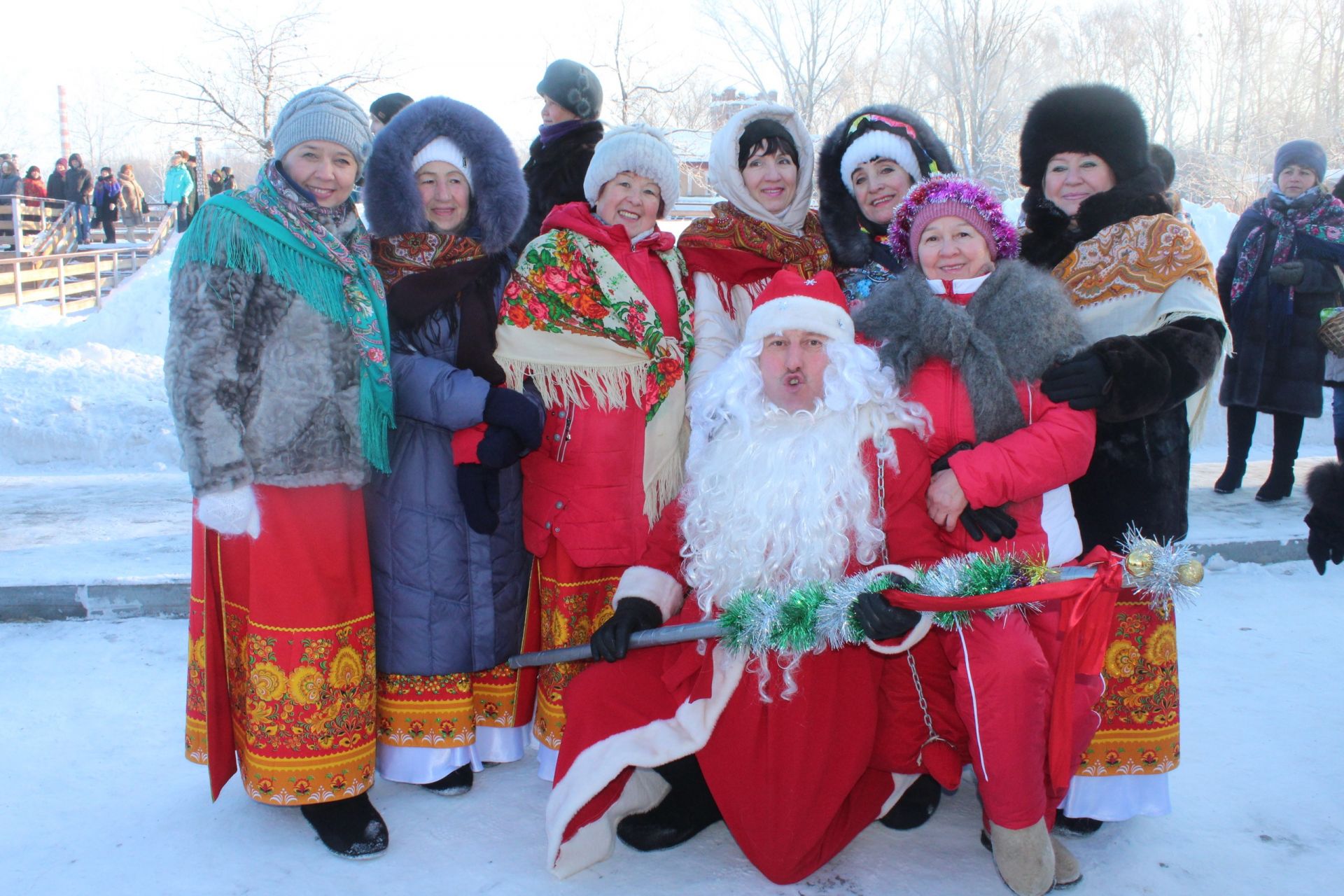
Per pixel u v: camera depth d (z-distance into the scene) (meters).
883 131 3.16
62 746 3.13
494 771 3.03
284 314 2.44
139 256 19.38
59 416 8.00
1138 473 2.52
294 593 2.48
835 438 2.40
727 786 2.42
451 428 2.64
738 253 3.04
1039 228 2.81
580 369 2.76
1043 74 25.53
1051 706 2.31
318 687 2.51
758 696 2.38
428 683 2.80
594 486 2.79
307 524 2.49
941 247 2.58
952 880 2.45
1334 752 3.07
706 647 2.50
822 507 2.37
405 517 2.73
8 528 5.31
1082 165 2.74
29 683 3.59
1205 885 2.42
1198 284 2.49
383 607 2.75
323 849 2.59
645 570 2.65
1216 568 4.89
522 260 2.84
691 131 20.64
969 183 2.60
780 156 3.12
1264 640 3.99
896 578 2.31
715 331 2.97
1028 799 2.24
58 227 20.98
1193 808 2.77
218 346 2.35
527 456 2.88
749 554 2.43
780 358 2.49
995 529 2.36
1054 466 2.30
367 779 2.61
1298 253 5.56
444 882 2.45
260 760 2.51
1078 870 2.41
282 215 2.46
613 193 2.96
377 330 2.57
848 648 2.43
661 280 2.98
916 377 2.49
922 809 2.73
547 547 2.87
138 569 4.43
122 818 2.73
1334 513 2.73
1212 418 7.96
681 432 2.90
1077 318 2.44
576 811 2.38
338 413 2.51
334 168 2.49
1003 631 2.28
